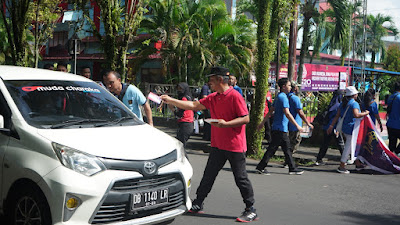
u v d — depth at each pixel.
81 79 5.47
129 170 3.94
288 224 5.34
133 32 11.91
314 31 33.66
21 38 14.02
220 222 5.27
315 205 6.30
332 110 9.48
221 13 21.91
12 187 4.16
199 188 5.52
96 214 3.79
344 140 9.90
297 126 8.11
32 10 15.62
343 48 33.75
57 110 4.68
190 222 5.22
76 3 12.52
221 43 21.38
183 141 8.78
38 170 3.85
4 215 4.34
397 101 10.48
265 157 8.37
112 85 6.25
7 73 4.91
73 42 12.90
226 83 5.17
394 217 5.84
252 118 10.45
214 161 5.37
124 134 4.43
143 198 4.03
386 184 7.95
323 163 9.74
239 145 5.17
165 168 4.22
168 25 21.39
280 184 7.60
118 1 11.65
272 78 25.23
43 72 5.26
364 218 5.75
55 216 3.75
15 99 4.52
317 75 26.05
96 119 4.81
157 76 25.56
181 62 21.17
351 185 7.76
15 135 4.21
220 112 5.21
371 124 8.94
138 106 6.38
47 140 3.99
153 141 4.43
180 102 5.46
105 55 11.61
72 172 3.78
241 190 5.28
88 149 3.92
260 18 10.31
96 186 3.77
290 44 19.94
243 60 21.94
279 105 8.24
